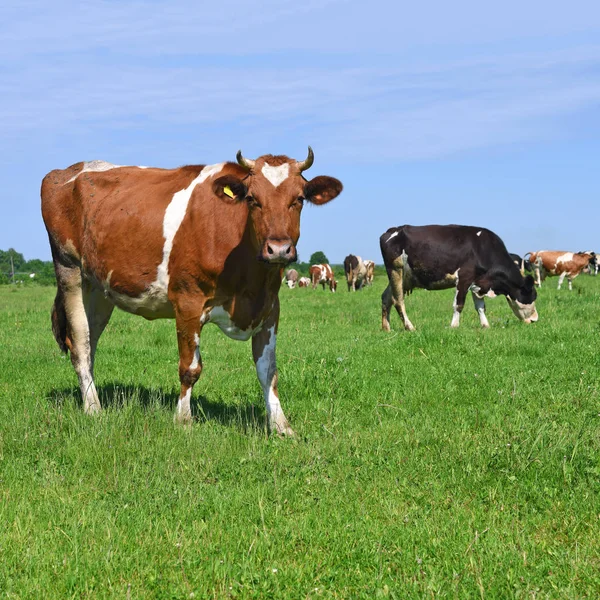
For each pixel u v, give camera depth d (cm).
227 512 493
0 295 3438
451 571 407
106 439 636
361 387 863
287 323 1623
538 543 441
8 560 421
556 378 866
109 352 1173
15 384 924
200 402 815
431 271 1500
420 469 564
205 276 684
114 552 429
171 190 724
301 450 616
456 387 848
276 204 629
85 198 787
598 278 4444
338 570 411
